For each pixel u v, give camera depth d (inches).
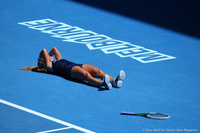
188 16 2388.0
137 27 2140.7
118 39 1941.4
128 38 1964.8
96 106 1245.1
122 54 1736.0
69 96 1304.1
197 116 1218.6
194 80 1501.0
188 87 1434.5
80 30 2041.1
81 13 2320.4
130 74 1523.1
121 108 1243.2
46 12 2306.8
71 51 1733.5
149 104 1282.0
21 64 1558.8
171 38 2007.9
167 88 1416.1
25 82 1396.4
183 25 2228.1
